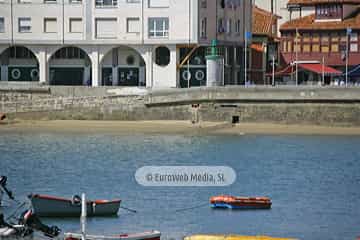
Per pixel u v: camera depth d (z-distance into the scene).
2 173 126.25
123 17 196.38
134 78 199.62
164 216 103.19
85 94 182.62
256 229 98.12
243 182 120.88
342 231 97.81
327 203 109.50
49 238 93.56
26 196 111.81
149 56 197.25
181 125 171.88
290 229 98.25
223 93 173.12
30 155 140.75
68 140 157.12
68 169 129.00
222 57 185.75
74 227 97.94
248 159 137.25
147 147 148.62
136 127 171.00
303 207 107.56
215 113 173.62
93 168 129.75
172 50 196.88
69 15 197.00
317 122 169.88
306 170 128.88
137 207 107.06
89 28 196.75
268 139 157.62
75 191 114.81
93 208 102.50
